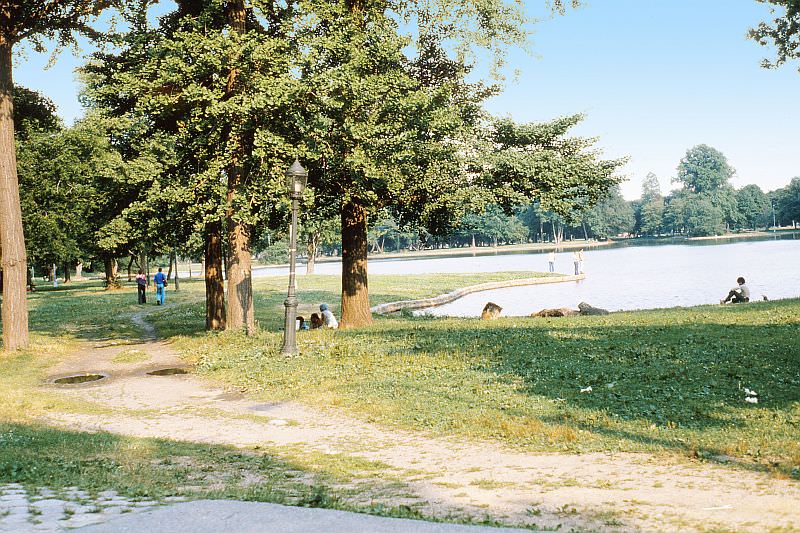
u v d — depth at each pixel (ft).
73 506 17.57
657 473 23.67
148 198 66.49
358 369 48.32
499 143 76.69
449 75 76.74
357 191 66.59
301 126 62.64
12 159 65.46
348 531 14.05
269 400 42.24
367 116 65.98
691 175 622.54
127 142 82.17
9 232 65.72
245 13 73.05
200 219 69.10
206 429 34.53
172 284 213.87
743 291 83.51
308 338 64.39
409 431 33.09
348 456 28.14
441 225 80.28
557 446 28.58
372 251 618.03
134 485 21.22
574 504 19.52
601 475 23.73
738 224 595.47
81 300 142.92
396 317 95.86
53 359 62.39
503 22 71.82
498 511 18.86
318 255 598.75
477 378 43.04
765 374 38.06
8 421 34.19
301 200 60.13
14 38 64.64
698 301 107.24
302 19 63.98
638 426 30.71
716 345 47.32
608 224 603.26
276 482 22.85
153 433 33.42
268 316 100.94
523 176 72.69
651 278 157.07
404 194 73.15
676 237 606.14
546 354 49.29
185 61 67.56
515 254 396.37
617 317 71.36
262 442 31.32
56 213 140.26
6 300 65.77
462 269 244.42
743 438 27.55
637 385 38.27
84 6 66.64
